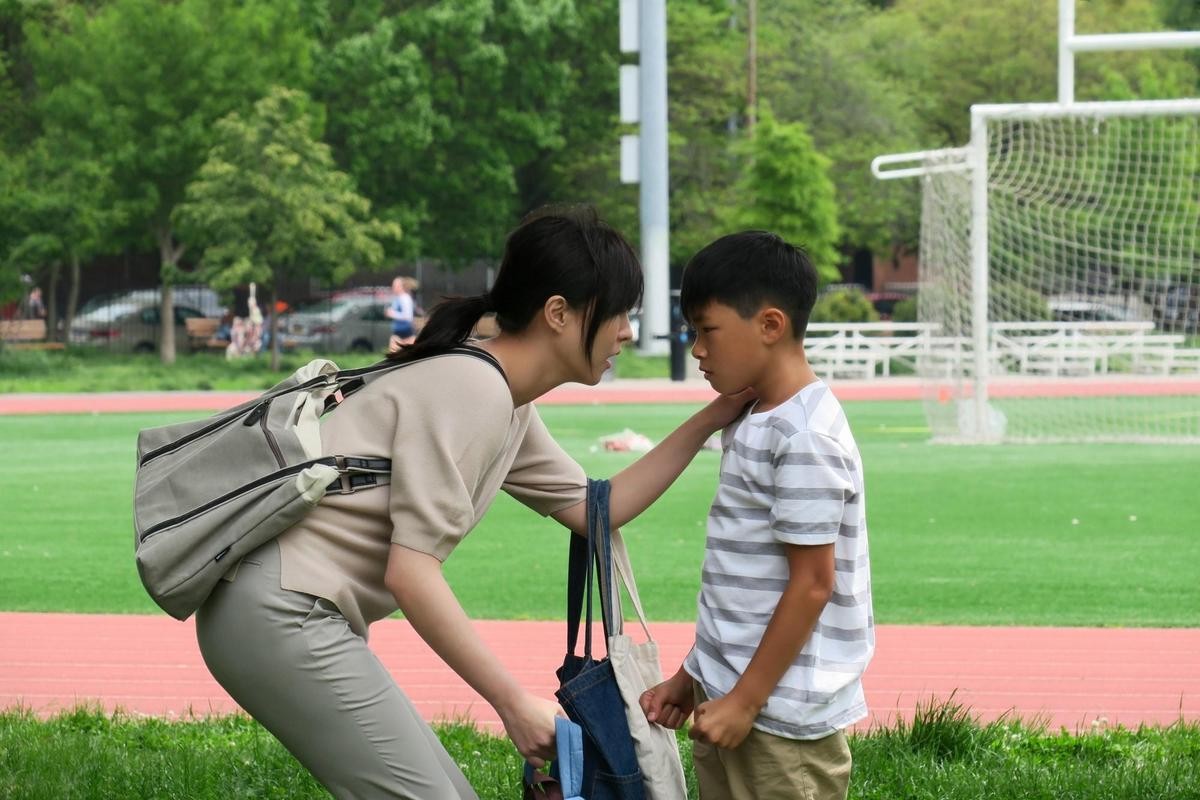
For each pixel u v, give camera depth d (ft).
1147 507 56.34
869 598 15.97
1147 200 139.95
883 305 197.67
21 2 154.30
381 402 14.98
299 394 15.25
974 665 32.91
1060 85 73.87
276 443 14.64
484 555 46.96
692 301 15.81
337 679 14.66
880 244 193.57
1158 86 177.17
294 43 160.15
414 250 172.24
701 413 16.88
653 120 133.28
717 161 176.45
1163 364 124.88
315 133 157.99
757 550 15.48
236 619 14.56
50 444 82.74
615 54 179.73
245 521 14.30
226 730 26.07
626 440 75.87
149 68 150.20
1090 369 127.44
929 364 84.74
